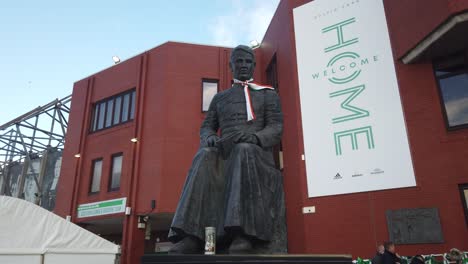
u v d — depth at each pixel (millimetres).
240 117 4031
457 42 9055
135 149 14414
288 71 12211
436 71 9672
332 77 10984
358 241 9312
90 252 8922
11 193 20922
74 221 15234
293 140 11312
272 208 3600
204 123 4336
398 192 9195
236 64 4391
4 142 20969
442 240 8461
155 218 14242
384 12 10664
